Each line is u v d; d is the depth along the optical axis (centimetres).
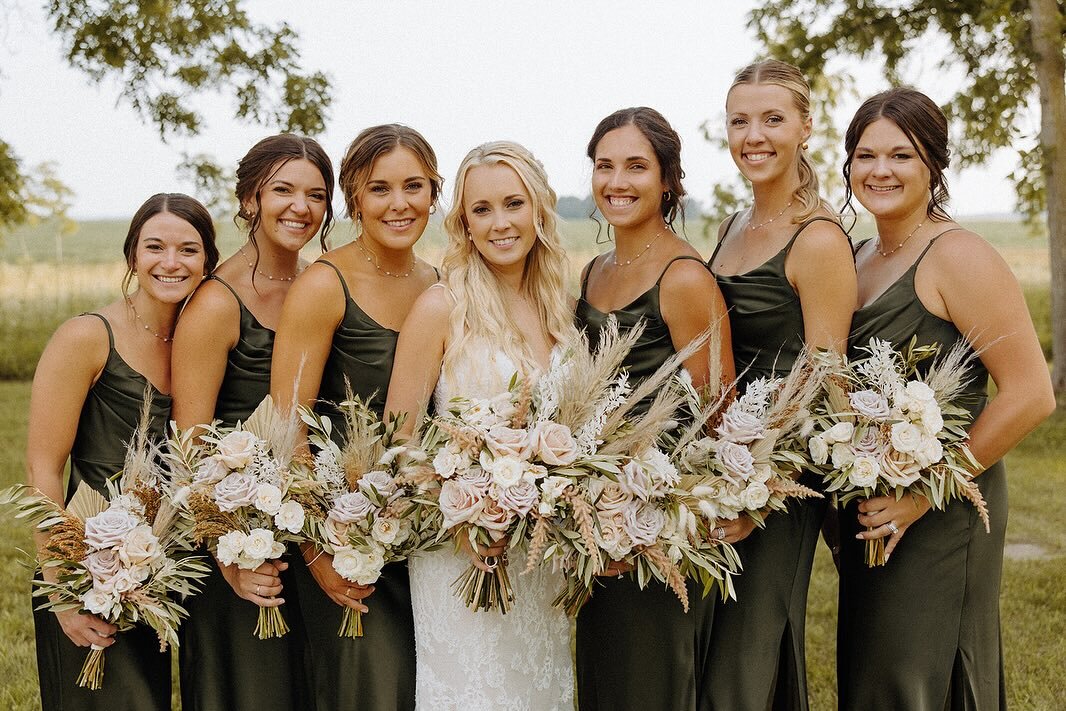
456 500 252
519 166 281
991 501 285
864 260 307
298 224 305
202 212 297
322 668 292
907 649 280
